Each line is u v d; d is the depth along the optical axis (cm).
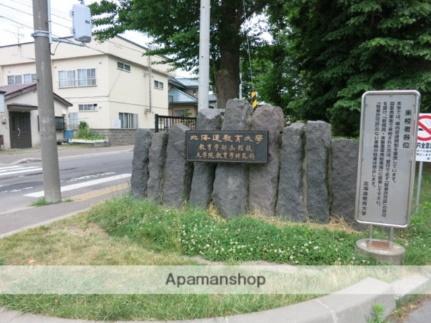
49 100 630
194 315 257
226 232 404
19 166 1278
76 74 2397
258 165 486
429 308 302
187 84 3919
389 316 288
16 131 1912
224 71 982
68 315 256
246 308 266
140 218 445
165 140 543
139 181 565
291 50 1035
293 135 466
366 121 367
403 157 355
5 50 2544
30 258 353
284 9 916
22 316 257
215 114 502
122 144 2470
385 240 385
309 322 255
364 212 374
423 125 510
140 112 2709
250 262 354
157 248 382
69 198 692
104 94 2345
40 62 618
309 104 864
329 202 463
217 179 495
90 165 1298
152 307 265
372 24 681
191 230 406
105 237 418
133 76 2612
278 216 480
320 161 456
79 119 2419
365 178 371
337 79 772
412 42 636
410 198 355
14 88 1977
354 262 344
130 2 934
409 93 348
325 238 390
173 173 527
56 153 646
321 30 817
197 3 872
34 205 619
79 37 632
